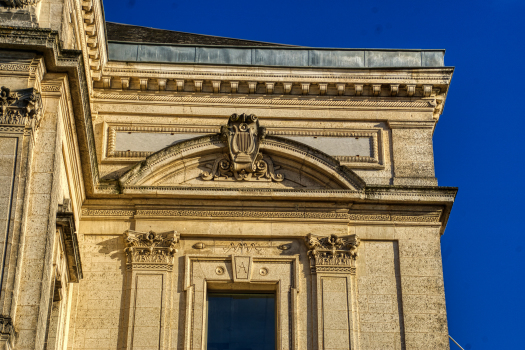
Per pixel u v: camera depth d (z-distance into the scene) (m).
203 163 29.05
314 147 29.58
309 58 31.08
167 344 26.80
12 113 22.55
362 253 28.14
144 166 28.50
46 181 22.55
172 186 28.27
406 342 26.98
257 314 27.97
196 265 27.86
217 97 30.09
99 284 27.53
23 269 21.58
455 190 28.59
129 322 26.91
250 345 27.64
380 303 27.50
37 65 23.00
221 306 27.98
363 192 28.41
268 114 29.94
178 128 29.70
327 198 28.33
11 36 22.80
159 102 29.91
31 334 20.98
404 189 28.53
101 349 26.77
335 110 30.03
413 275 27.86
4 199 21.80
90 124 25.67
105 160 29.05
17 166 22.14
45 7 24.27
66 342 26.69
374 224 28.48
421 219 28.58
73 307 27.19
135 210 28.38
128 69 29.92
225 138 29.05
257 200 28.50
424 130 29.86
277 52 31.17
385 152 29.58
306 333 27.08
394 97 30.22
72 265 25.95
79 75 23.58
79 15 26.70
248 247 28.16
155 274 27.55
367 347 26.94
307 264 27.98
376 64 31.00
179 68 30.09
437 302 27.53
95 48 28.45
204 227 28.23
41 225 22.09
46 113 23.17
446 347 26.95
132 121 29.66
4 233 21.44
